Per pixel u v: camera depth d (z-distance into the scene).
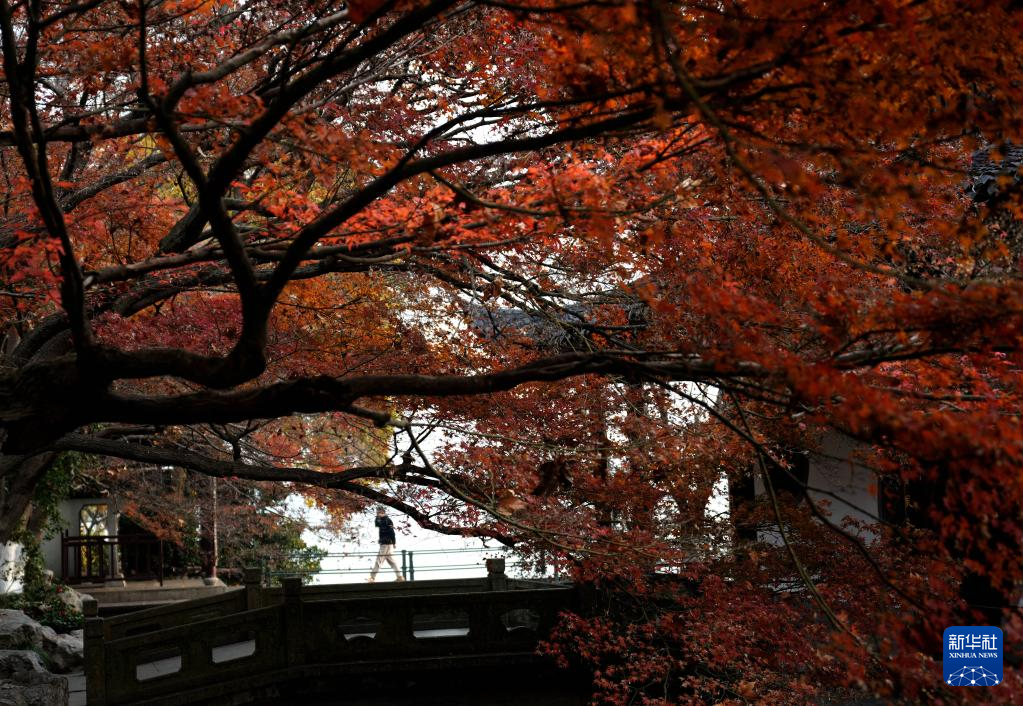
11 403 4.55
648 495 8.44
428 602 11.85
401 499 9.27
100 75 6.23
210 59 6.80
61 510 24.20
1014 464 3.44
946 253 6.04
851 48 3.51
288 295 8.56
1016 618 3.85
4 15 3.87
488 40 6.54
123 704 11.34
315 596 14.63
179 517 19.56
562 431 8.51
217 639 14.16
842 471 10.66
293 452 12.14
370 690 11.80
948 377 4.28
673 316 5.56
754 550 8.35
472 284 7.71
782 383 3.77
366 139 5.01
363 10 3.45
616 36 3.45
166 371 4.39
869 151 3.66
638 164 5.19
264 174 7.38
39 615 18.06
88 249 7.23
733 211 6.05
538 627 11.77
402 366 8.70
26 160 3.91
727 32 3.51
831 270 5.91
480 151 3.87
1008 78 3.70
